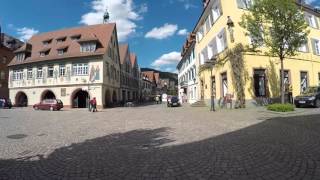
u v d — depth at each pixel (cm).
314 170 541
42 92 4203
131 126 1361
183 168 589
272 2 1714
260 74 2412
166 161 651
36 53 4519
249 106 2311
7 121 1775
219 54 2700
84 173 575
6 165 660
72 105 3975
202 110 2383
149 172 569
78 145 895
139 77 8025
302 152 687
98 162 664
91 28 4612
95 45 3997
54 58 4072
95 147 853
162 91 11875
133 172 573
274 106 1781
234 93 2367
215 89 2862
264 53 2192
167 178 528
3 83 5472
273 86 2439
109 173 571
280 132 998
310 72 2875
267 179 502
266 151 711
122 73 5481
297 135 922
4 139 1041
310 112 1644
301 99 2102
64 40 4516
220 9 2616
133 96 6881
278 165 584
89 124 1520
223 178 516
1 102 4003
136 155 725
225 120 1446
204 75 3297
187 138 953
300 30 1738
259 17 1822
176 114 2034
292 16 1730
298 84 2697
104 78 3938
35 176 565
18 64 4412
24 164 666
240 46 2341
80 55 3925
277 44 1761
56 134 1152
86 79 3909
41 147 875
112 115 2192
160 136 1017
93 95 3872
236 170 561
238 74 2322
